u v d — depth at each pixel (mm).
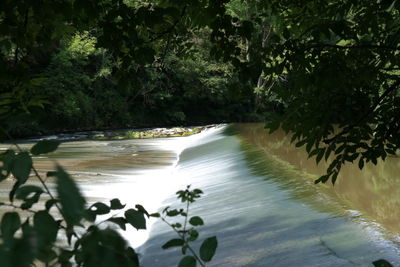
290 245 5535
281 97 2447
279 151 14328
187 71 36938
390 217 5961
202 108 43688
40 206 4508
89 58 35531
